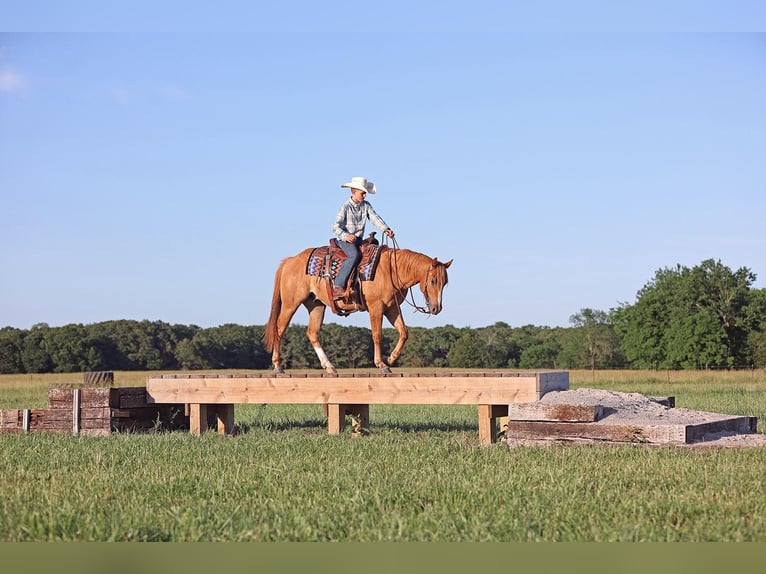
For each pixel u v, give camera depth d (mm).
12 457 10594
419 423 16438
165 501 7453
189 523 6445
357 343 69250
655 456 9477
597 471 8570
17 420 14203
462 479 8258
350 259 13602
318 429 14859
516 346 85812
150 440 12461
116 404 13938
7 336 78875
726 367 71438
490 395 12297
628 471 8531
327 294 13930
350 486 7922
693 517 6473
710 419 11312
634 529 6008
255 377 13750
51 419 14086
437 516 6613
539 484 7930
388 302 13500
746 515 6527
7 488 8188
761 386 36719
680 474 8297
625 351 76750
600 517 6500
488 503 7039
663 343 74250
